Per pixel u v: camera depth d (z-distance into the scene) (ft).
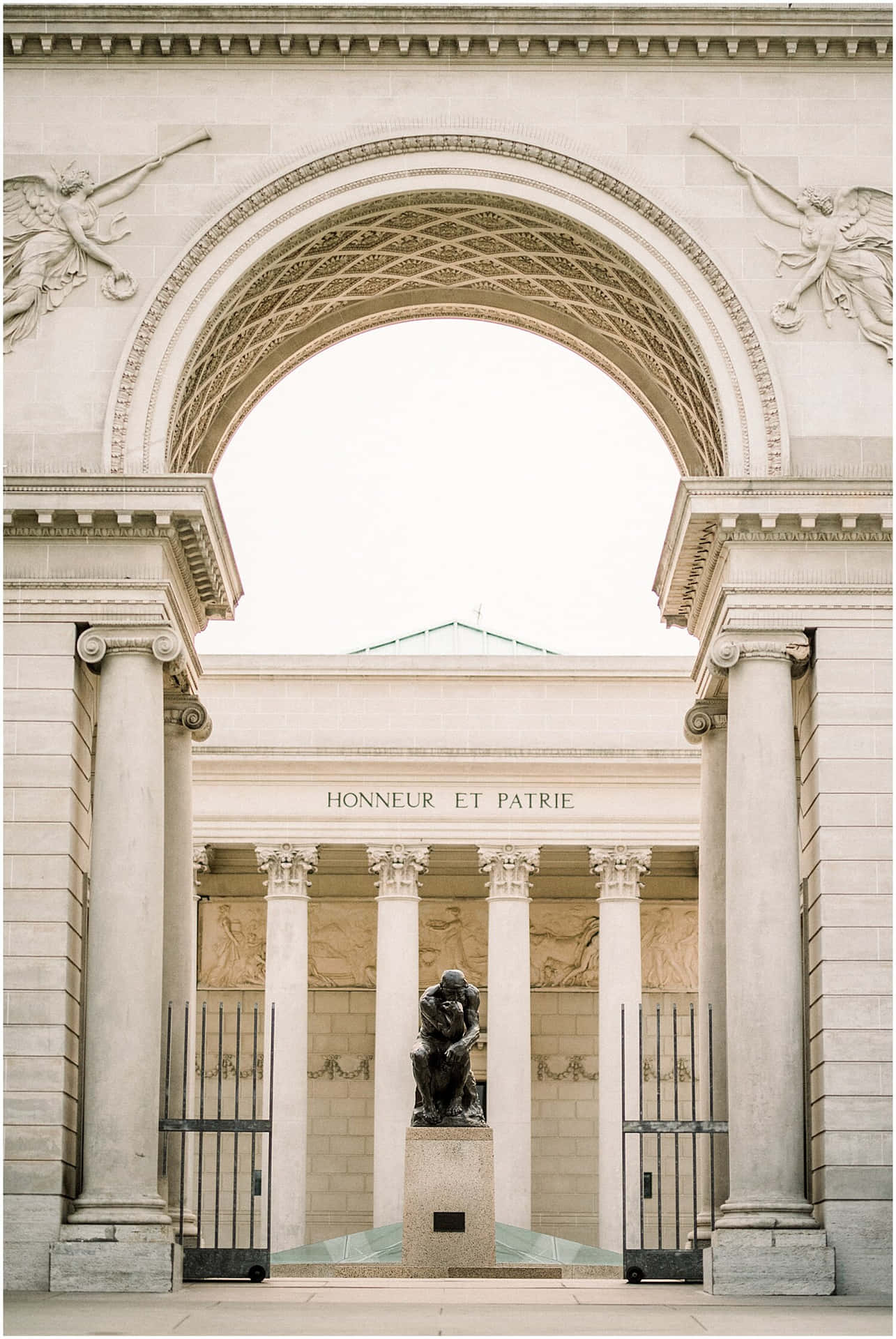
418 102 113.39
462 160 113.09
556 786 180.34
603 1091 173.47
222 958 193.06
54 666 106.83
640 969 177.68
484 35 113.09
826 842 106.01
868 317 111.34
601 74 113.91
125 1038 102.83
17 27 112.27
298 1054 173.88
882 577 108.37
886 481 107.65
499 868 178.40
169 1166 116.26
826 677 107.65
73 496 106.73
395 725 181.57
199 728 123.65
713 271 111.65
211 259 111.55
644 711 182.09
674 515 114.32
